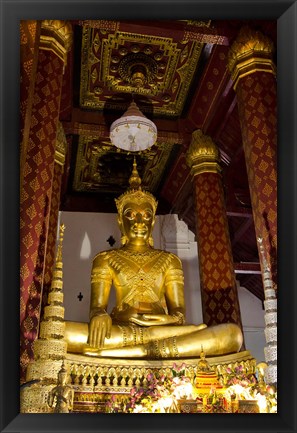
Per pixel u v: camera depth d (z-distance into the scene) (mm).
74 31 7309
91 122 8773
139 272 6621
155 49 7820
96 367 4891
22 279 4383
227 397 3865
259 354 10648
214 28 6586
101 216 10766
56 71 5625
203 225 7965
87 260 10242
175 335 5445
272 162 5578
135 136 7742
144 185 10898
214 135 8820
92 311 5980
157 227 10820
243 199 10008
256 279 10773
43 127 5211
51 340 3727
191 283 10398
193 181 8516
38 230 4723
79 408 4676
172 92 8609
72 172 10359
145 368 4980
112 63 8008
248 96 6039
